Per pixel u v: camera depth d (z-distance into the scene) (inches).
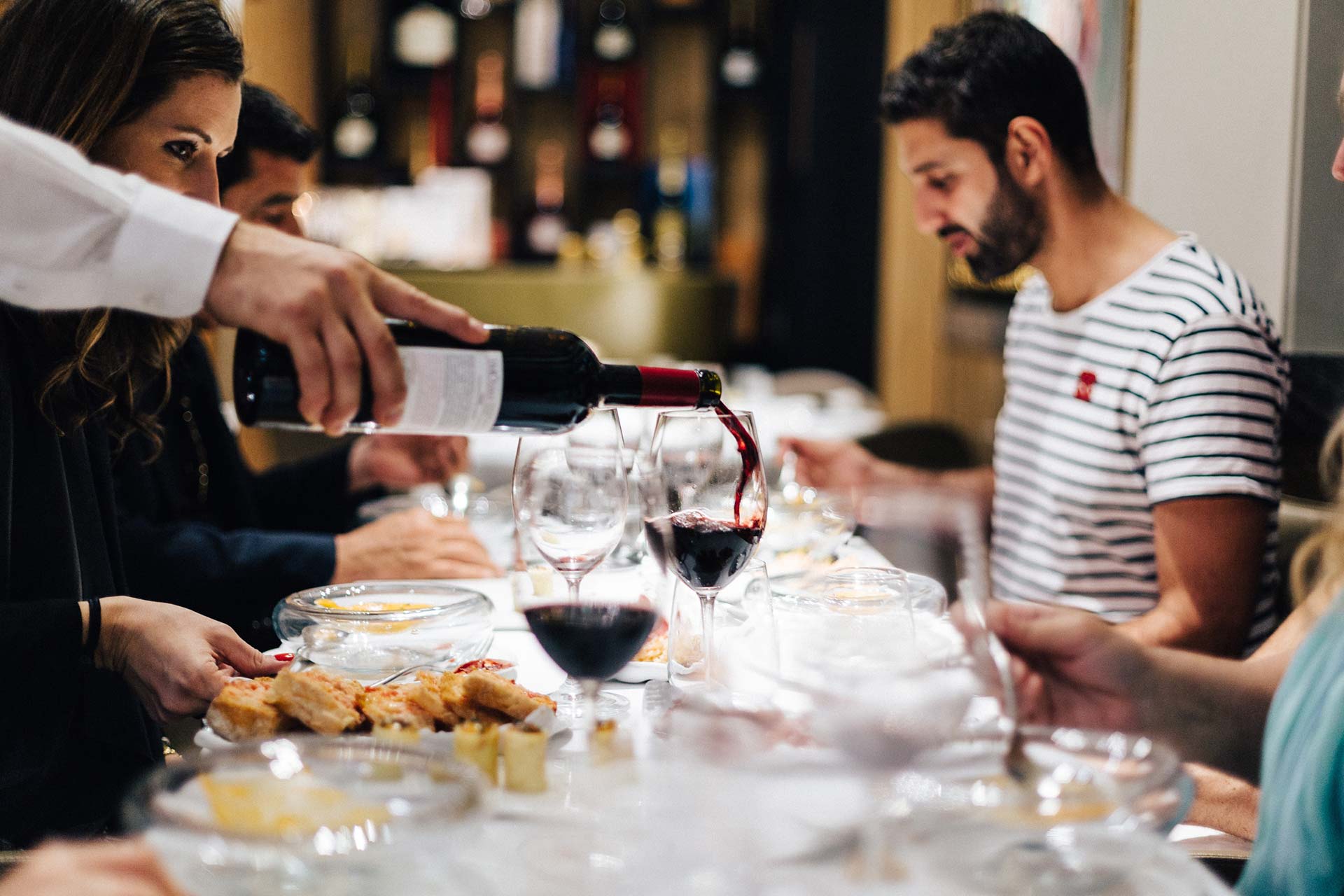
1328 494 73.4
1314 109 77.4
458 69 239.0
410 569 67.9
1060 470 78.7
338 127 232.4
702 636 47.3
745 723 33.2
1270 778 39.9
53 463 52.5
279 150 81.2
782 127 249.0
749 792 31.0
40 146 35.9
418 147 240.4
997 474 88.4
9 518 50.2
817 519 69.6
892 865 30.0
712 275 212.5
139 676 45.1
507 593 65.2
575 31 241.1
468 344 41.2
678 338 200.4
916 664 32.1
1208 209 91.5
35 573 51.6
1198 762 45.1
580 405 48.3
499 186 243.1
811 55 239.8
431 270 196.1
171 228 36.1
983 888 29.4
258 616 66.8
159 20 53.0
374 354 36.1
